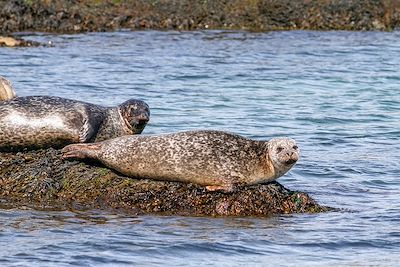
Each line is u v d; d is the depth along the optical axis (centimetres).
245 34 11112
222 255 3556
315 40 10712
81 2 11869
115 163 4284
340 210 4300
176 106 6762
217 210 4112
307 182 4831
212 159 4178
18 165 4419
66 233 3759
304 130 6150
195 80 7925
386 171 5116
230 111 6669
